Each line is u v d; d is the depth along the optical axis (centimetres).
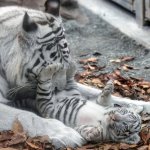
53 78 805
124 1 1619
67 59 815
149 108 877
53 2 814
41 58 780
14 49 782
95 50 1390
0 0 1445
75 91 834
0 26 793
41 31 776
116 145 757
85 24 1606
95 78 1143
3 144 745
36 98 811
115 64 1270
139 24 1505
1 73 803
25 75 786
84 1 1817
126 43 1435
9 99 815
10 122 760
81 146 752
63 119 791
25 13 759
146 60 1291
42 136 744
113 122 752
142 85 1077
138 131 767
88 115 776
